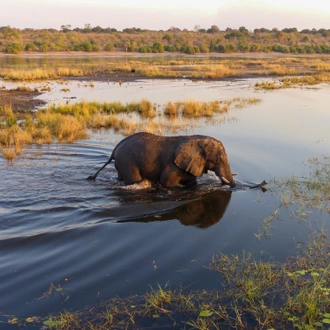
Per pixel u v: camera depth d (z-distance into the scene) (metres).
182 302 5.26
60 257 6.24
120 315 5.02
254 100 23.16
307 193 9.05
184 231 7.24
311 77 36.84
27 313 4.98
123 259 6.23
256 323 4.92
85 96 25.42
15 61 55.72
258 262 6.22
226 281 5.73
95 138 14.10
